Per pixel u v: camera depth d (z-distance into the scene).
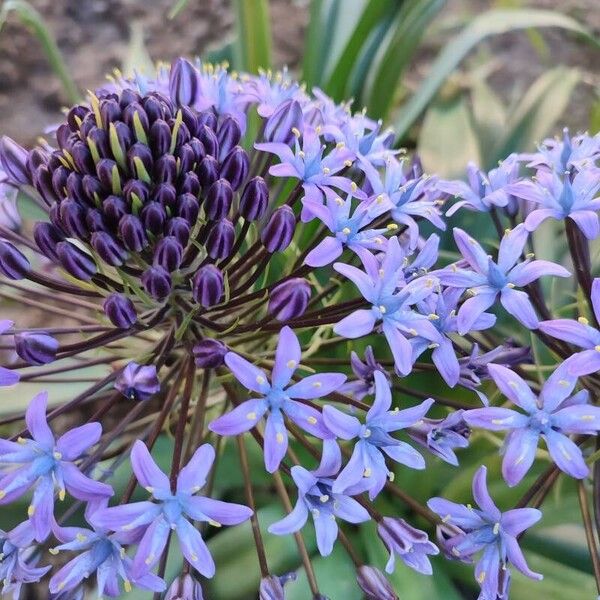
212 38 0.38
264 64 0.26
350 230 0.14
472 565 0.18
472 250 0.14
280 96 0.17
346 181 0.15
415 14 0.25
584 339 0.12
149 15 0.38
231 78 0.18
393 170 0.16
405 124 0.25
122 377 0.13
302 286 0.13
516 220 0.16
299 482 0.12
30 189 0.18
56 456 0.12
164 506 0.12
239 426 0.12
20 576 0.13
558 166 0.16
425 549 0.13
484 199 0.16
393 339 0.13
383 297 0.13
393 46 0.25
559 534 0.19
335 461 0.12
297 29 0.38
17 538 0.13
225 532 0.18
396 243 0.13
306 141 0.15
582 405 0.12
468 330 0.13
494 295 0.14
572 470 0.12
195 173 0.14
